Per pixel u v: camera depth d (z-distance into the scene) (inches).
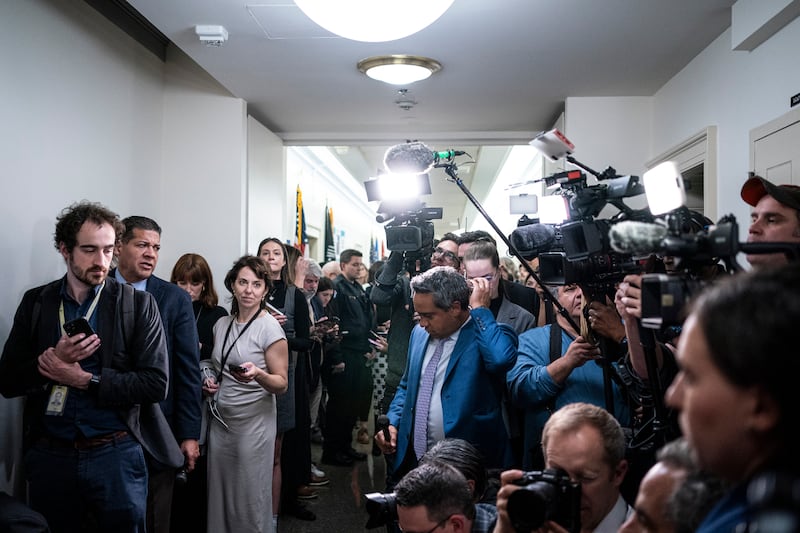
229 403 120.2
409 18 105.7
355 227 494.0
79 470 87.1
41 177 116.1
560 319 90.7
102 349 90.7
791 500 19.9
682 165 146.8
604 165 171.2
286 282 148.5
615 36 129.6
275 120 196.9
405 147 102.2
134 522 90.3
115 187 144.7
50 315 91.0
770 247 40.1
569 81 158.7
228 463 119.5
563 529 48.4
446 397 86.9
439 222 720.3
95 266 89.4
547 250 76.7
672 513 33.3
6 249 106.3
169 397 110.0
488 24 123.0
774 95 107.7
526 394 83.4
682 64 146.6
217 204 170.7
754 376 22.5
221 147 171.5
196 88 172.1
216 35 124.5
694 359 24.7
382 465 186.9
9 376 89.4
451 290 86.4
